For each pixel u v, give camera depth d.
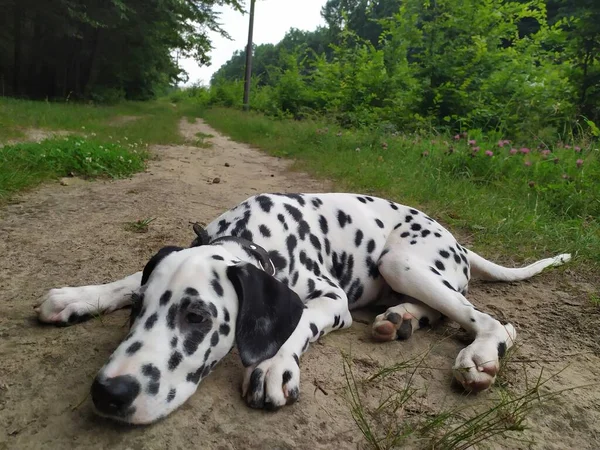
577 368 0.65
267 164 2.35
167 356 0.47
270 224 0.72
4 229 0.99
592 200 1.42
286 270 0.69
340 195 0.85
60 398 0.49
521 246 1.13
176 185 1.57
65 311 0.63
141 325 0.48
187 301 0.49
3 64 6.32
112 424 0.46
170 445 0.44
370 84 4.03
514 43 3.50
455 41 3.31
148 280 0.52
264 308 0.51
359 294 0.78
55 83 6.59
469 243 1.15
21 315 0.65
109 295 0.67
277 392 0.50
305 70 6.76
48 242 0.94
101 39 6.79
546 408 0.55
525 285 0.92
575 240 1.12
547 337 0.73
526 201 1.47
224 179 1.82
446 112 3.21
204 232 0.66
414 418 0.52
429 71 3.28
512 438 0.50
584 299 0.87
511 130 2.73
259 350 0.50
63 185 1.45
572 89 2.90
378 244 0.80
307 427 0.49
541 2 3.42
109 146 1.90
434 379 0.59
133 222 1.10
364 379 0.58
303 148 2.72
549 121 2.86
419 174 1.75
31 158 1.54
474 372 0.56
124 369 0.44
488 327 0.64
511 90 3.04
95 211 1.18
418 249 0.77
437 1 3.43
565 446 0.50
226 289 0.51
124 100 7.71
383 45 4.47
